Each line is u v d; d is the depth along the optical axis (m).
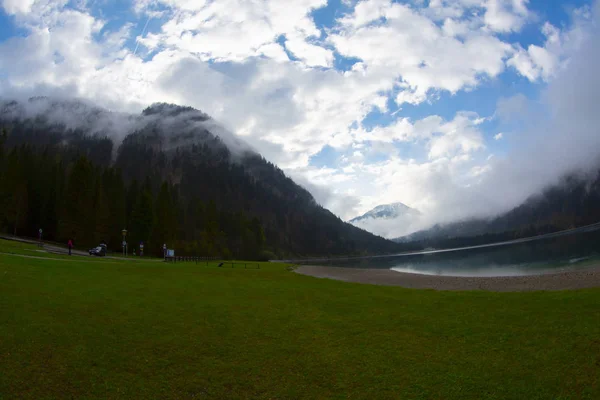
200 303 22.66
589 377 11.96
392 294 27.86
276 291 29.50
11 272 25.69
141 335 15.88
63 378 11.79
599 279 37.03
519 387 11.77
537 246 165.25
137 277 33.28
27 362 12.35
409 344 15.77
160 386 12.05
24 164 97.00
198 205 162.62
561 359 13.27
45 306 18.08
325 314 21.08
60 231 87.31
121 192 103.44
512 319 18.22
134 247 98.06
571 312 18.38
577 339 14.73
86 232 87.88
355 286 34.06
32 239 86.75
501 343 15.17
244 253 169.88
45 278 25.58
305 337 16.89
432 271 78.75
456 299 24.30
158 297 23.52
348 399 11.63
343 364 13.99
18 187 88.94
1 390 10.72
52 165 111.19
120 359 13.49
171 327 17.25
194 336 16.34
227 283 33.69
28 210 94.12
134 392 11.54
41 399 10.61
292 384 12.56
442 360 14.01
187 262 76.56
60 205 94.12
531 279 42.12
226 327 17.89
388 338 16.59
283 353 15.00
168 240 106.31
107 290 24.08
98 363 12.98
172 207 113.00
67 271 31.14
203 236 140.75
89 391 11.31
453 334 16.67
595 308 18.64
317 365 13.92
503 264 86.50
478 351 14.59
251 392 12.06
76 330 15.45
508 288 35.00
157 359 13.84
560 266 67.50
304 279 42.53
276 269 69.50
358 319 19.89
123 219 101.38
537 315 18.48
